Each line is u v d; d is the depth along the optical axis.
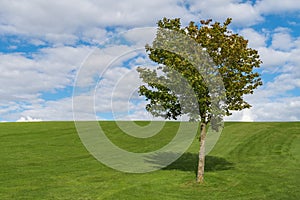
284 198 20.61
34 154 37.91
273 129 54.06
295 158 34.28
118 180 25.45
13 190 23.03
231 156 36.25
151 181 24.80
